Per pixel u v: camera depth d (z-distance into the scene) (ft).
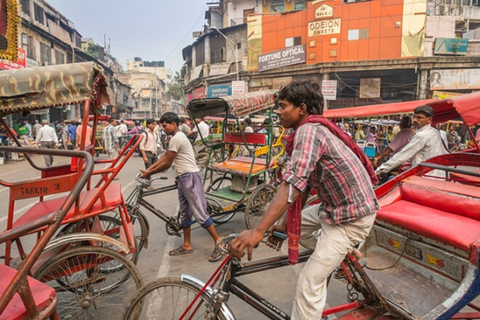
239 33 78.13
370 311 7.02
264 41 73.31
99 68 8.16
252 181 16.33
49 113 70.18
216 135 26.58
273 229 7.00
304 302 6.00
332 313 6.89
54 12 74.59
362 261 7.91
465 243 6.30
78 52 84.23
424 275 7.34
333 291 10.00
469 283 6.13
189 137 34.06
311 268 6.05
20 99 7.50
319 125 5.65
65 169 10.89
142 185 12.29
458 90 61.00
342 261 6.56
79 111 84.58
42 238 5.09
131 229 9.55
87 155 6.19
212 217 15.40
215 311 5.98
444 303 6.18
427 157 12.21
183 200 12.69
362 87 65.82
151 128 27.50
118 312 9.14
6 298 4.74
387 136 49.44
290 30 69.92
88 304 8.54
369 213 5.85
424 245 7.22
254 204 15.15
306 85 5.92
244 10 84.53
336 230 6.02
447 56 60.29
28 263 4.95
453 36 64.44
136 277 8.34
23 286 4.99
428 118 12.32
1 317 5.03
